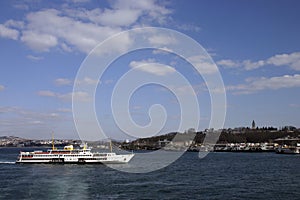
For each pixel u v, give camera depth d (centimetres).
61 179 11038
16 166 16288
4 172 13462
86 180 10756
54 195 8062
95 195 8006
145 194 8081
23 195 8088
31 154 17525
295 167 15912
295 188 8950
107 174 12619
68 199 7562
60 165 16662
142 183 10006
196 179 11038
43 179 11056
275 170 14350
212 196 7831
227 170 14512
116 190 8694
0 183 10125
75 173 12988
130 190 8675
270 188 8981
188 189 8825
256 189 8825
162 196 7831
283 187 9138
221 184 9806
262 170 14400
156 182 10262
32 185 9681
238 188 9000
